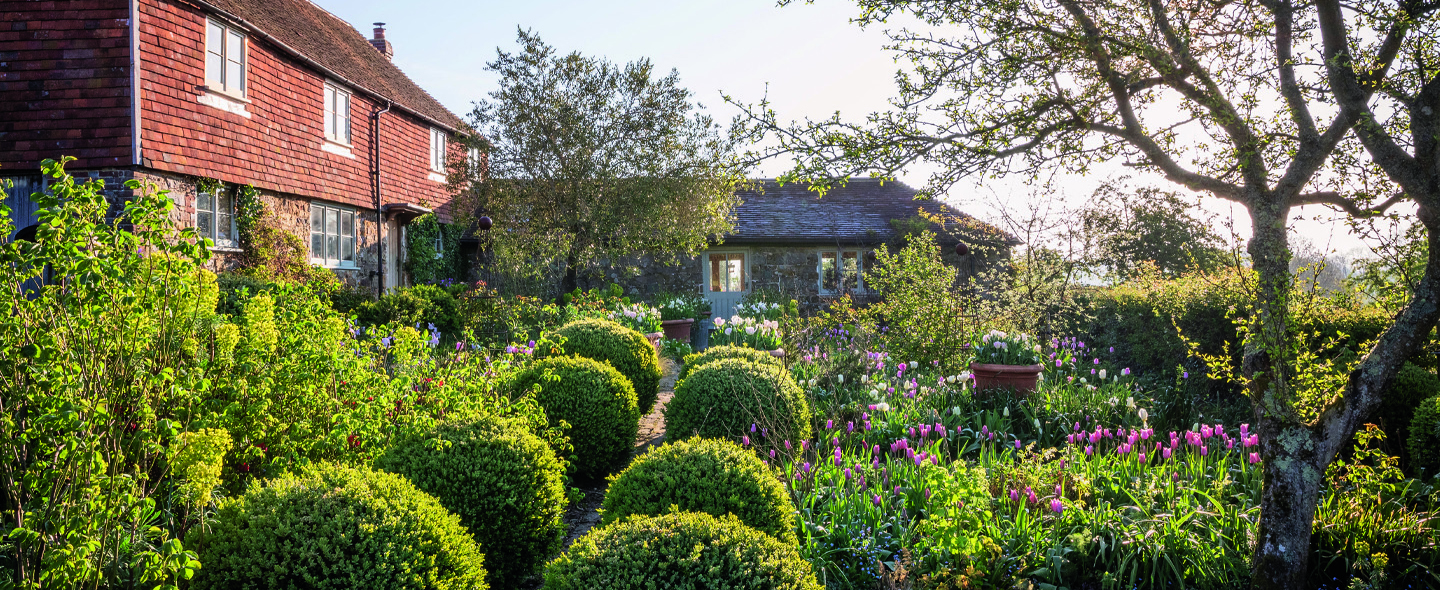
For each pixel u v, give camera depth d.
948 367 8.78
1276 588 3.49
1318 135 3.36
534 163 14.87
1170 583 3.97
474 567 3.22
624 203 14.86
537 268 14.51
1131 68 3.71
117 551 2.63
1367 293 4.22
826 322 10.73
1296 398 3.47
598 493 6.21
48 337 2.57
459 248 19.31
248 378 3.79
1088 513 4.39
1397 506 4.33
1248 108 3.86
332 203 14.43
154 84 10.23
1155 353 8.88
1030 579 3.91
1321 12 3.31
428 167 18.31
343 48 16.66
